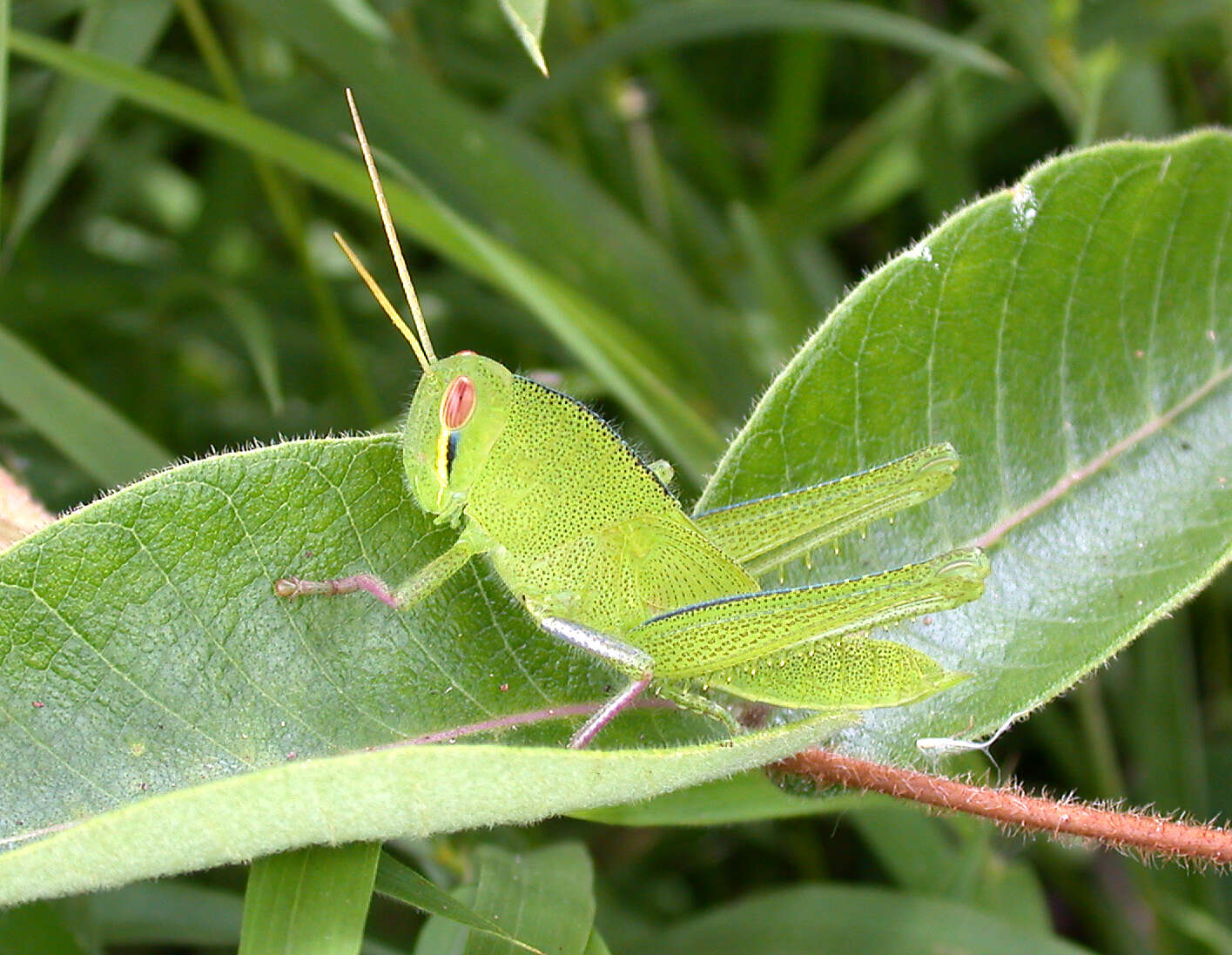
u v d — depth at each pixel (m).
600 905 0.15
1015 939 0.13
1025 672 0.11
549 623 0.11
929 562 0.11
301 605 0.10
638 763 0.09
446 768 0.09
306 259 0.16
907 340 0.11
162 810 0.09
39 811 0.10
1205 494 0.11
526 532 0.11
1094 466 0.11
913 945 0.13
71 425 0.14
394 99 0.16
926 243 0.11
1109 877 0.16
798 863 0.16
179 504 0.10
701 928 0.13
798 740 0.10
